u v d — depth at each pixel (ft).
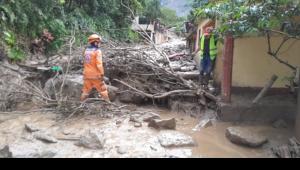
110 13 75.25
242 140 21.11
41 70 33.40
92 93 28.73
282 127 24.45
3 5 36.37
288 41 28.48
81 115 25.71
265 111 25.77
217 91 30.40
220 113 26.03
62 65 34.42
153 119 23.89
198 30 53.62
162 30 138.72
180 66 40.09
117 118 25.36
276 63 28.86
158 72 31.45
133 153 19.03
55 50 44.52
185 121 26.25
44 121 24.38
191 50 63.57
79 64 34.71
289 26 22.52
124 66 32.35
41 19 43.98
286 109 25.62
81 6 65.00
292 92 28.37
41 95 27.58
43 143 20.36
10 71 31.83
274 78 25.53
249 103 26.16
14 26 39.88
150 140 21.09
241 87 29.40
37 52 43.57
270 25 20.86
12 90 27.99
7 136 21.39
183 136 21.38
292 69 26.78
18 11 39.29
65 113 25.86
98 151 19.29
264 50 28.89
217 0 25.23
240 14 21.80
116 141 20.81
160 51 33.40
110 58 33.01
